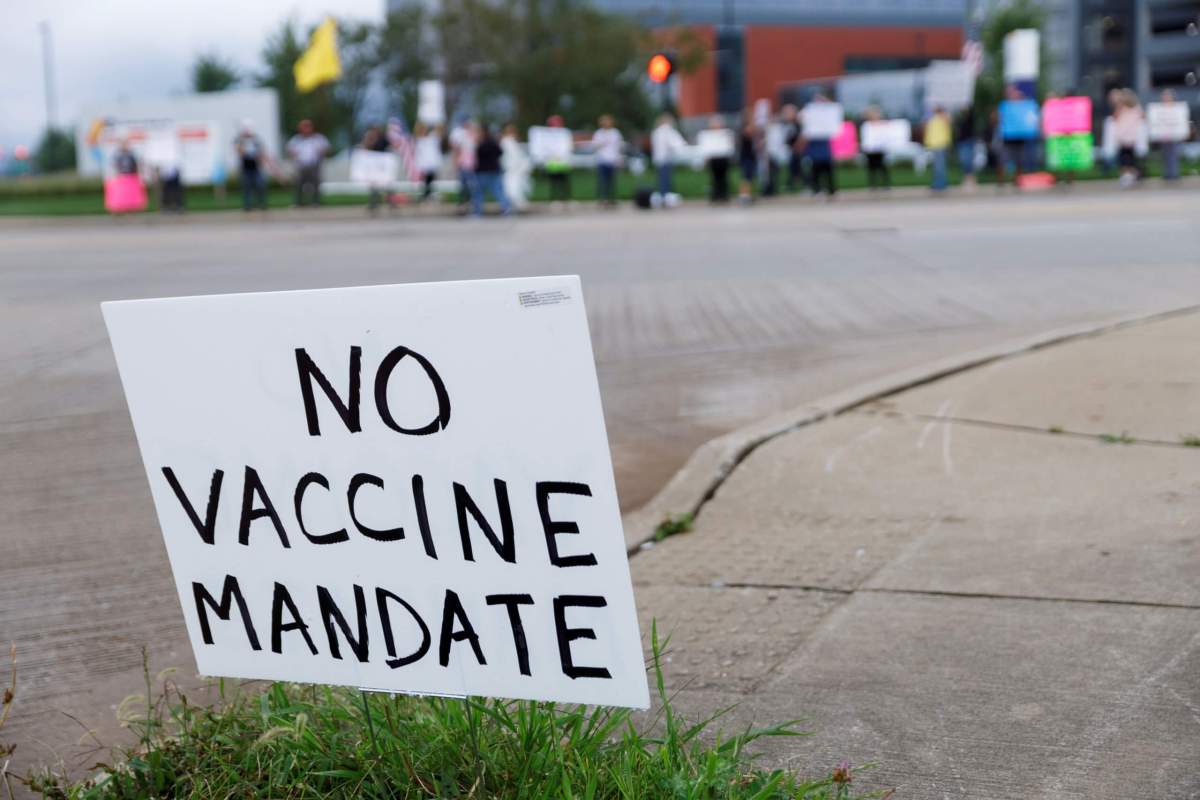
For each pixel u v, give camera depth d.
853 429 6.08
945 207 21.17
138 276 14.38
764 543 4.60
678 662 3.58
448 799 2.61
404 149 29.88
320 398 2.42
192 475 2.55
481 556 2.35
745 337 9.34
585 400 2.23
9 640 4.18
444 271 13.89
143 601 4.52
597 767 2.65
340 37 53.50
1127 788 2.77
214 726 3.00
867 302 10.74
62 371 8.93
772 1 85.12
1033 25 50.19
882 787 2.83
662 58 26.17
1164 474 5.02
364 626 2.48
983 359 7.46
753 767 2.84
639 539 4.69
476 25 51.62
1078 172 31.98
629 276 13.02
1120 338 7.77
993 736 3.04
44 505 5.77
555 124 28.19
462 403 2.31
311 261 15.46
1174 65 88.75
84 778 3.14
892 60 87.50
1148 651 3.45
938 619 3.77
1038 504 4.79
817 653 3.58
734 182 34.16
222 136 38.72
